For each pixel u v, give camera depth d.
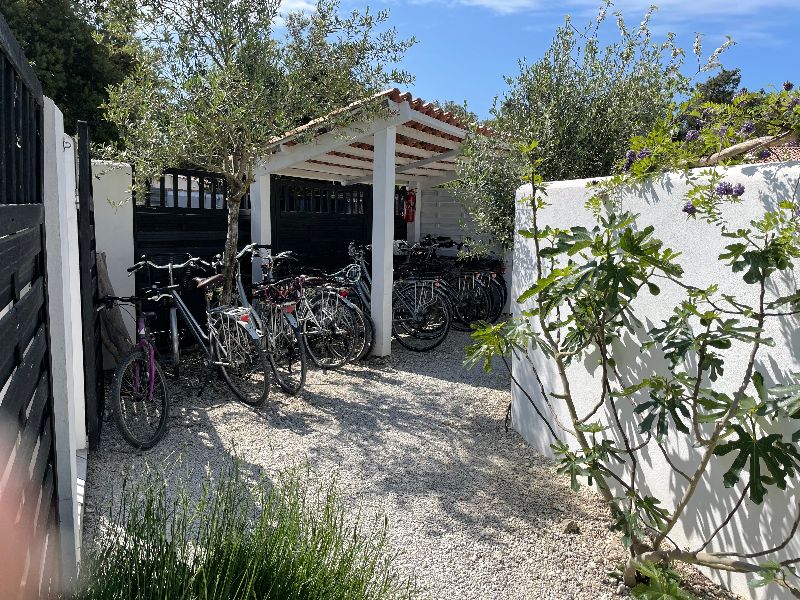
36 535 1.76
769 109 2.98
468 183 6.29
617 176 3.41
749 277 2.22
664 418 2.61
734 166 2.75
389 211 6.78
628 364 3.40
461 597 2.73
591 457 2.99
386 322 7.00
